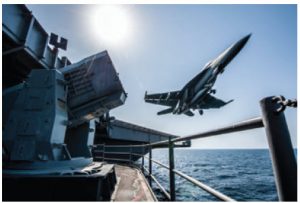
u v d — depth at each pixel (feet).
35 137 15.35
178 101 77.56
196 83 64.08
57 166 15.35
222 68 53.26
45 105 16.46
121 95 22.11
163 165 12.40
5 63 22.63
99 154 58.34
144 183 18.57
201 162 228.43
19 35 20.93
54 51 27.20
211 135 6.05
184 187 56.03
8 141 15.25
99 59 21.57
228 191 63.26
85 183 11.71
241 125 4.20
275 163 3.12
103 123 41.91
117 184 18.12
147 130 85.46
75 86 20.31
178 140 9.64
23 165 14.42
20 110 16.26
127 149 66.80
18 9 20.90
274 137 3.17
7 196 11.40
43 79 17.43
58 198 11.35
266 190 64.85
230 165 182.60
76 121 22.26
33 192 11.52
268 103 3.39
